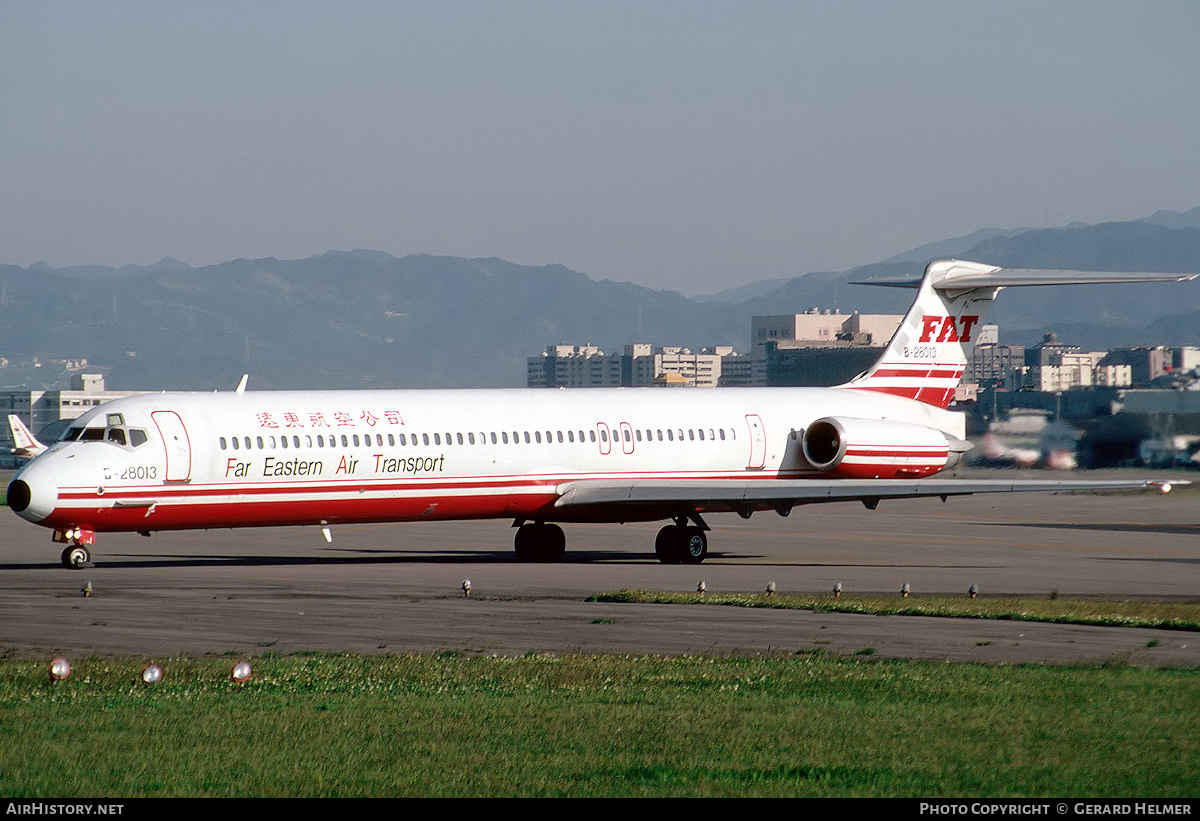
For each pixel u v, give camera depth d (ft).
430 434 509.35
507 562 527.81
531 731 200.03
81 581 430.20
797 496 506.48
